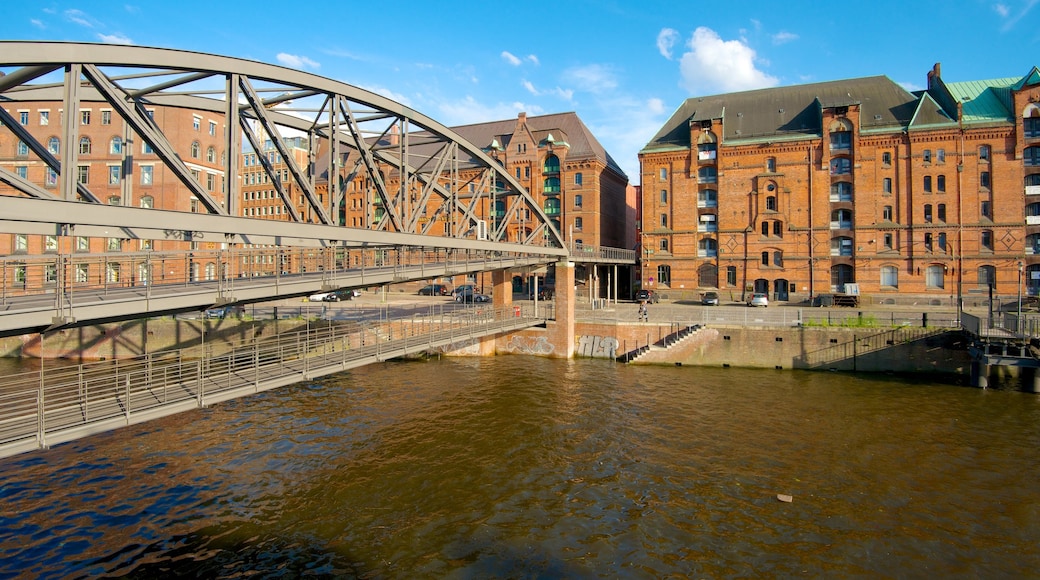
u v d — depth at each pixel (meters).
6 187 42.94
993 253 42.78
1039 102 41.88
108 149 45.41
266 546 13.59
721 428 21.72
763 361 32.31
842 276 46.97
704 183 50.59
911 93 48.84
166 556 13.17
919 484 16.77
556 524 14.60
